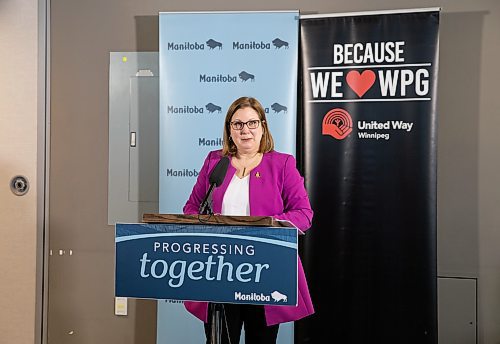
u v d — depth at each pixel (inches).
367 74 114.5
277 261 70.0
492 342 117.4
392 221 113.4
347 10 122.6
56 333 130.5
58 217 130.6
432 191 111.7
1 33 129.9
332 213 116.1
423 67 112.1
